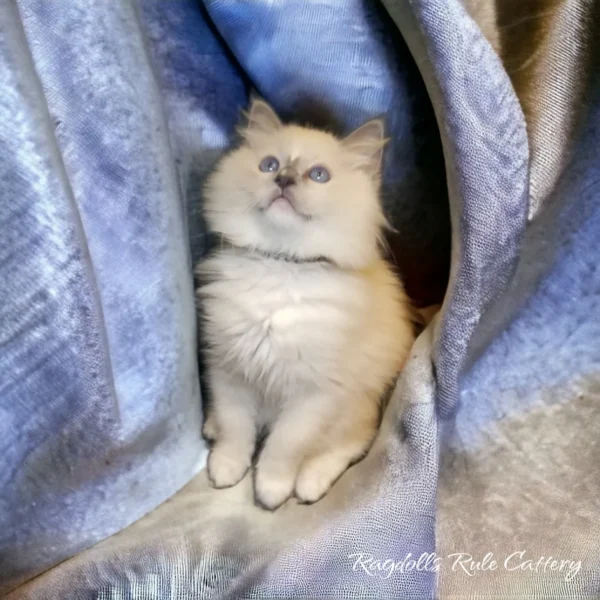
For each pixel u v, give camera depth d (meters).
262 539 0.27
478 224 0.25
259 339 0.31
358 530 0.25
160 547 0.25
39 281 0.21
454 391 0.27
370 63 0.32
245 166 0.33
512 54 0.28
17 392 0.22
